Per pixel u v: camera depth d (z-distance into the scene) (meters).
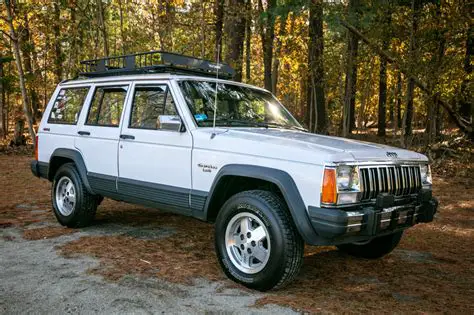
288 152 3.57
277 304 3.41
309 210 3.38
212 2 14.10
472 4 12.80
